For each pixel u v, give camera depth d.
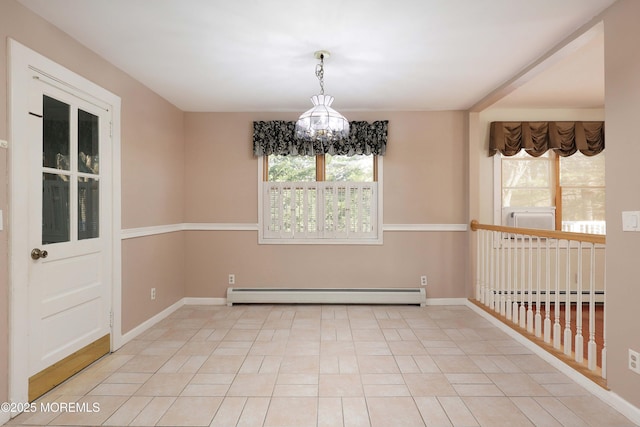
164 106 4.20
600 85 4.05
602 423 2.14
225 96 4.13
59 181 2.57
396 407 2.32
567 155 4.87
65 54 2.62
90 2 2.24
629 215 2.17
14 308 2.19
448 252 4.72
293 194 4.73
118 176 3.23
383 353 3.16
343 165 4.83
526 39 2.76
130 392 2.49
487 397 2.43
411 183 4.71
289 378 2.70
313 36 2.71
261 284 4.75
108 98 3.10
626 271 2.20
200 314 4.31
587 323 4.12
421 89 3.91
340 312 4.38
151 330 3.75
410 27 2.58
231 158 4.75
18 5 2.22
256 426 2.12
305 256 4.74
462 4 2.30
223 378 2.70
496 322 3.86
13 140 2.17
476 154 4.61
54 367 2.54
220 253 4.75
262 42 2.80
